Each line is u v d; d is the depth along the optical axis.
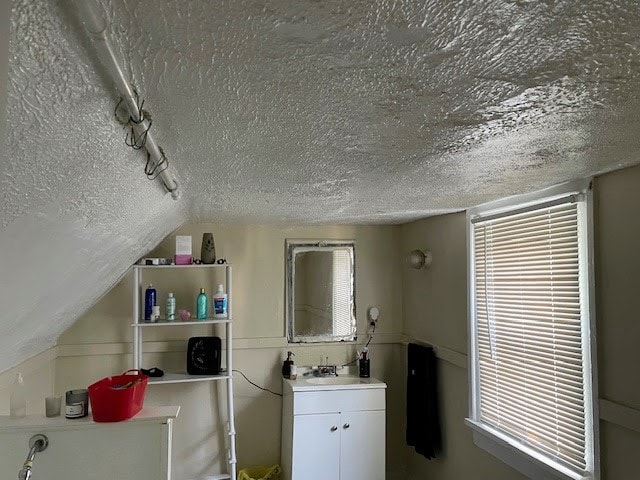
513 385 2.58
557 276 2.27
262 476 3.57
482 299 2.87
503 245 2.68
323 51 0.81
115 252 2.01
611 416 1.92
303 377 3.70
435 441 3.34
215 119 1.12
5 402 2.24
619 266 1.92
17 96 0.62
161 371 3.31
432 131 1.29
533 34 0.78
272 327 3.76
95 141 0.93
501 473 2.65
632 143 1.49
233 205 2.62
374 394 3.46
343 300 3.89
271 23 0.71
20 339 1.83
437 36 0.77
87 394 1.74
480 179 2.03
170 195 1.96
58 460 1.65
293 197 2.37
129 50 0.77
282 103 1.04
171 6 0.65
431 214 3.27
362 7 0.68
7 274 1.02
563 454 2.21
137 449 1.69
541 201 2.36
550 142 1.46
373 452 3.42
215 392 3.62
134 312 3.20
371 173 1.82
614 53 0.85
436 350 3.37
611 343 1.95
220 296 3.42
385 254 3.99
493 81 0.96
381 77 0.92
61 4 0.56
